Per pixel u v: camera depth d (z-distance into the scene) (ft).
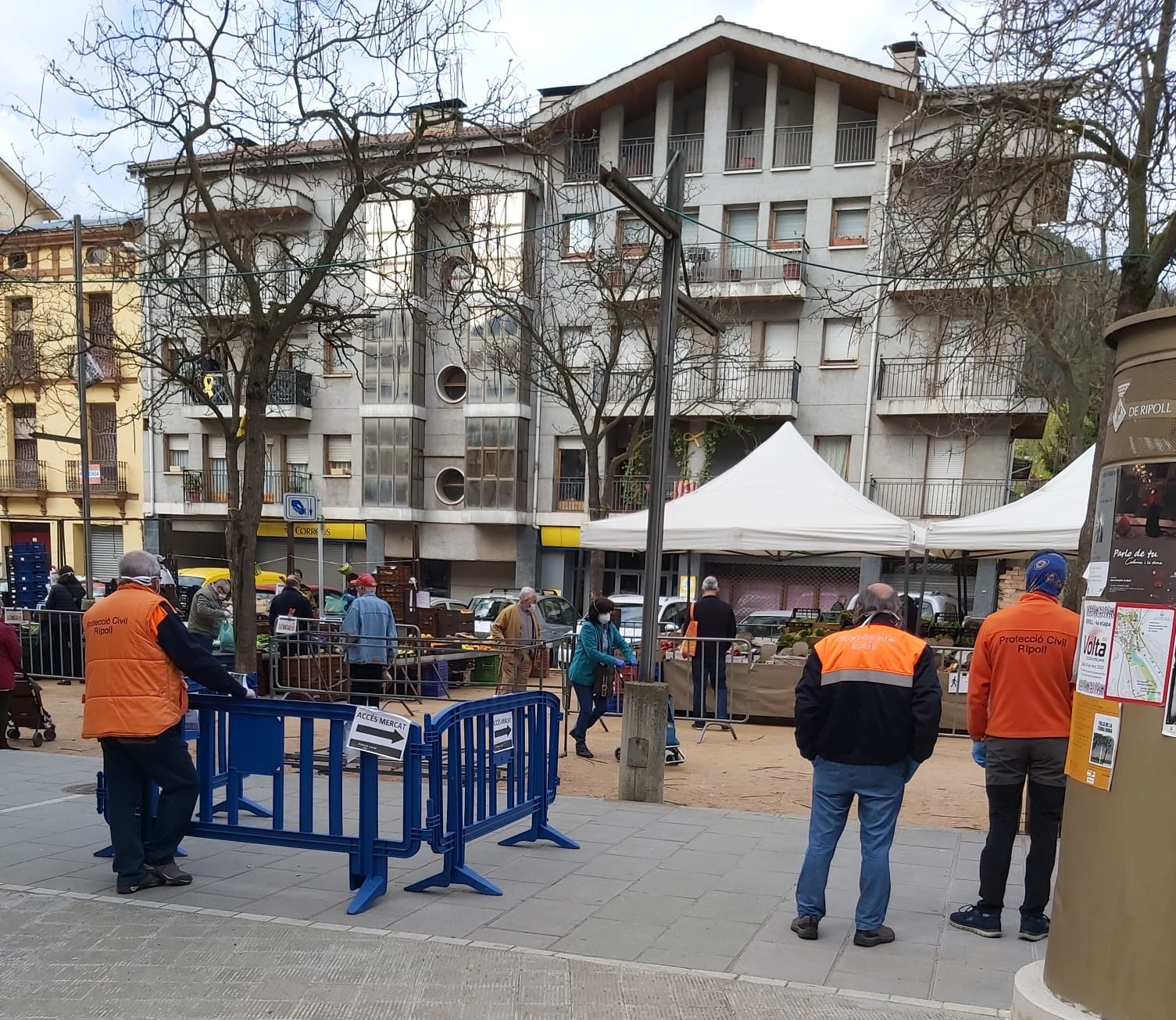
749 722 36.37
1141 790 8.63
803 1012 11.20
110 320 52.49
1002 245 26.63
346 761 25.50
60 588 44.21
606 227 75.41
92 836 18.80
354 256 44.04
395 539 95.09
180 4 28.27
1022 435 84.74
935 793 24.61
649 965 12.53
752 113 85.56
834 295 79.82
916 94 28.58
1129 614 8.89
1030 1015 9.28
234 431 34.09
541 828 18.62
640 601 63.16
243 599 29.71
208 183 36.06
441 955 12.74
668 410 22.91
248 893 15.33
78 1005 11.14
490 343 75.25
